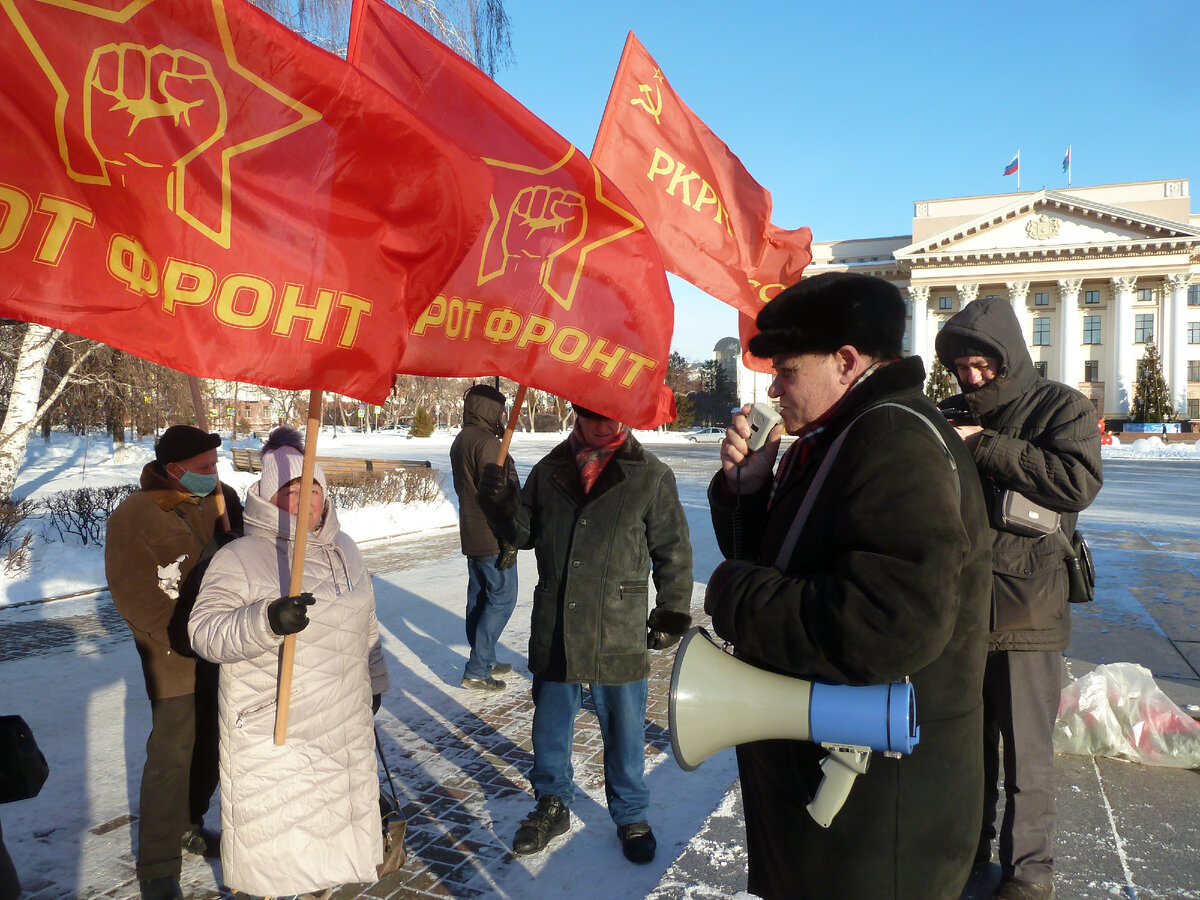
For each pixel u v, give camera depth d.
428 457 33.25
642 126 3.31
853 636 1.33
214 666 3.10
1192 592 7.74
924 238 65.62
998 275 62.06
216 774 3.23
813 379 1.64
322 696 2.41
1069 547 2.76
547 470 3.48
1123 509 15.81
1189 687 4.83
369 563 9.95
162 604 2.85
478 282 2.70
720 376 91.31
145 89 1.92
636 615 3.32
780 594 1.45
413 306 2.22
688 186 3.36
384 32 2.72
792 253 3.44
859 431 1.49
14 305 1.81
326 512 2.62
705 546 11.28
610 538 3.31
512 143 2.73
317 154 2.09
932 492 1.38
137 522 2.89
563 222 2.77
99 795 3.85
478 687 5.29
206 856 3.31
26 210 1.82
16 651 6.19
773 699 1.47
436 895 3.01
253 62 2.00
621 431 3.46
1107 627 6.35
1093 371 62.81
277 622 2.15
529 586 8.65
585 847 3.36
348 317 2.15
